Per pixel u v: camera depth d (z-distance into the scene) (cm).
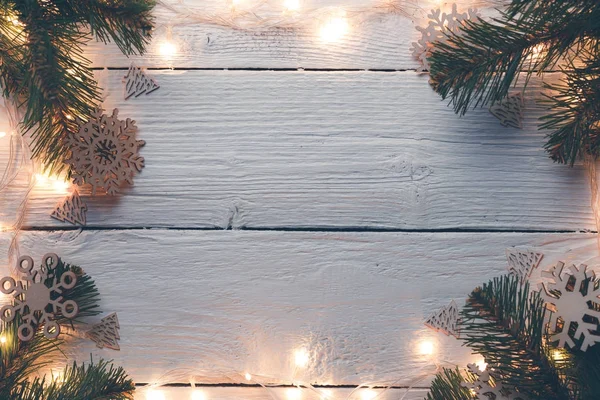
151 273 89
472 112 92
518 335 73
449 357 87
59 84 82
